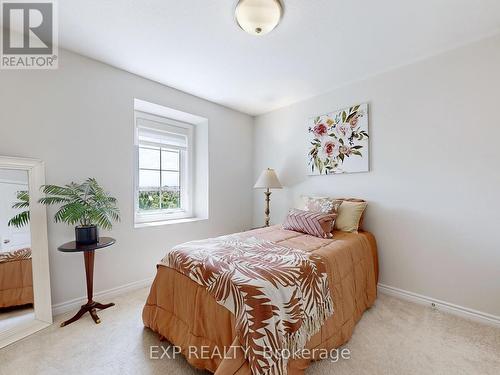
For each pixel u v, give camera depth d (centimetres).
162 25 162
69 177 192
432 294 197
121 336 158
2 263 158
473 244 178
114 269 218
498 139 169
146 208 274
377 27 163
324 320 134
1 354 140
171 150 297
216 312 120
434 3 141
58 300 185
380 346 147
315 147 277
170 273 154
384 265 223
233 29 166
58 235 185
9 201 162
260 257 146
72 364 133
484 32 168
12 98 166
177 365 133
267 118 336
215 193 309
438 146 194
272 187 284
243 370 98
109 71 214
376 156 229
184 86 258
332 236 203
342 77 236
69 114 192
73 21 158
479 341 152
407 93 210
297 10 147
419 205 203
